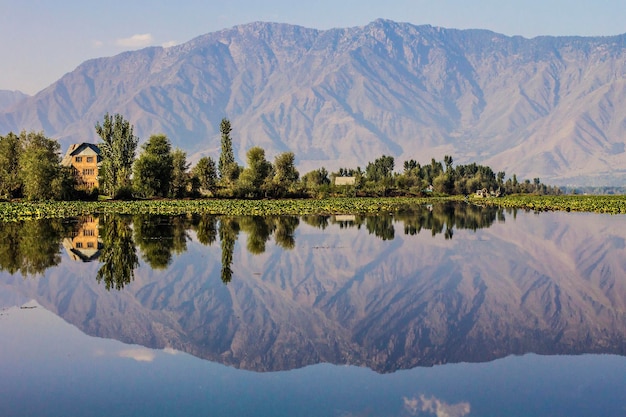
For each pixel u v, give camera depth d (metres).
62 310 40.72
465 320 39.00
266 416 24.69
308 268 56.41
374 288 48.22
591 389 27.42
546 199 190.50
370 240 76.75
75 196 144.75
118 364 30.62
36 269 54.53
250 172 167.62
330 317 39.59
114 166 152.25
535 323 38.28
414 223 102.38
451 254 65.50
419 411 25.20
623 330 36.91
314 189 189.50
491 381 28.47
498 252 67.38
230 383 28.23
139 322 38.09
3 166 143.38
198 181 163.88
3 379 28.61
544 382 28.23
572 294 46.47
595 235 85.38
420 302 43.78
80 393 27.00
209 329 36.78
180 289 47.19
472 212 133.38
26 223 94.56
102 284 48.56
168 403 26.02
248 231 86.25
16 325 37.28
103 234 80.31
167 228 88.94
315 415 24.81
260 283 49.66
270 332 36.22
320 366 30.47
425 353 32.44
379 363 30.95
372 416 24.77
